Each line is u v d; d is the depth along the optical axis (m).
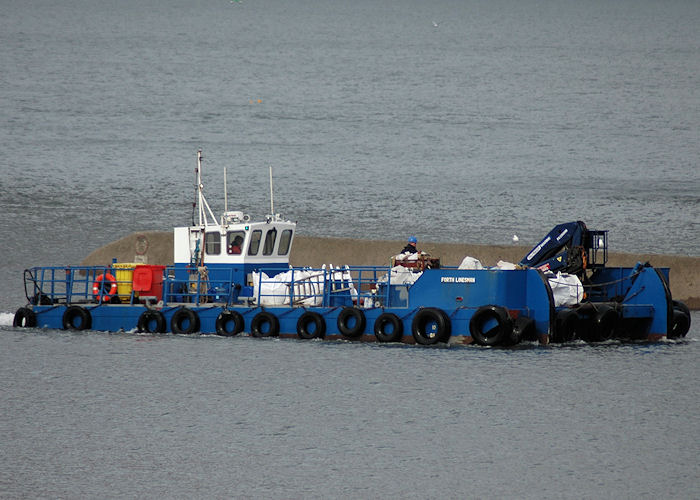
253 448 72.50
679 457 70.56
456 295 99.19
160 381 89.31
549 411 80.44
